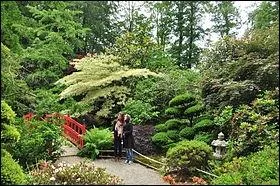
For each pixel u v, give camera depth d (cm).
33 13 2792
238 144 1366
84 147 1623
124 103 1959
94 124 1986
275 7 1945
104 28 3300
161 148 1659
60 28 2834
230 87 1519
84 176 1184
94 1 3278
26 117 1711
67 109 2002
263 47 1617
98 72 2031
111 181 1178
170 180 1249
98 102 2052
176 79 2045
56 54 2548
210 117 1664
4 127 1178
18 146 1422
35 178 1178
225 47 1741
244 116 1450
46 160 1438
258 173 1162
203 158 1300
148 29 2602
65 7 2923
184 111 1688
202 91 1672
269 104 1394
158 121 1902
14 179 1116
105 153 1614
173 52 3070
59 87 2411
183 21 3081
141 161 1523
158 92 1998
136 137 1689
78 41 2836
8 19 2458
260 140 1332
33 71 2583
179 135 1648
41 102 1817
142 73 1959
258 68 1545
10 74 1311
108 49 2403
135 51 2288
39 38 2847
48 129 1484
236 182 1128
